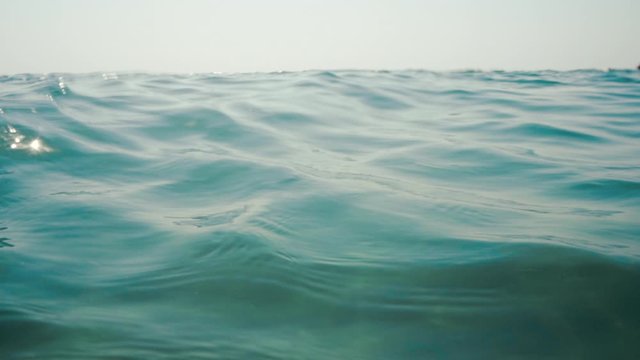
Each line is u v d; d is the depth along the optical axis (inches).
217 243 108.7
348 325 82.0
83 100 260.1
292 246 107.1
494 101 300.5
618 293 88.4
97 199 138.7
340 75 382.0
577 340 78.0
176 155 180.7
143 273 97.3
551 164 172.4
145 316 83.4
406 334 79.7
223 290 91.5
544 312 84.4
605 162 174.6
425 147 195.0
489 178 157.6
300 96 291.4
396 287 92.0
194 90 309.1
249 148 190.4
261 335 79.2
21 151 175.5
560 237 109.5
